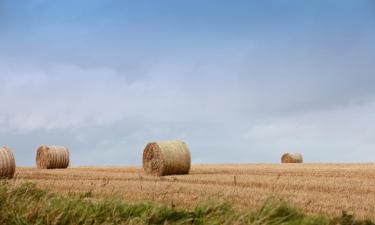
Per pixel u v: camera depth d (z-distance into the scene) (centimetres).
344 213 877
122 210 845
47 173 2955
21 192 918
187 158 2819
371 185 1942
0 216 778
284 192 1666
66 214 796
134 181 2195
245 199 1447
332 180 2175
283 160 4712
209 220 811
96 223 788
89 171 3250
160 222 825
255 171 2958
